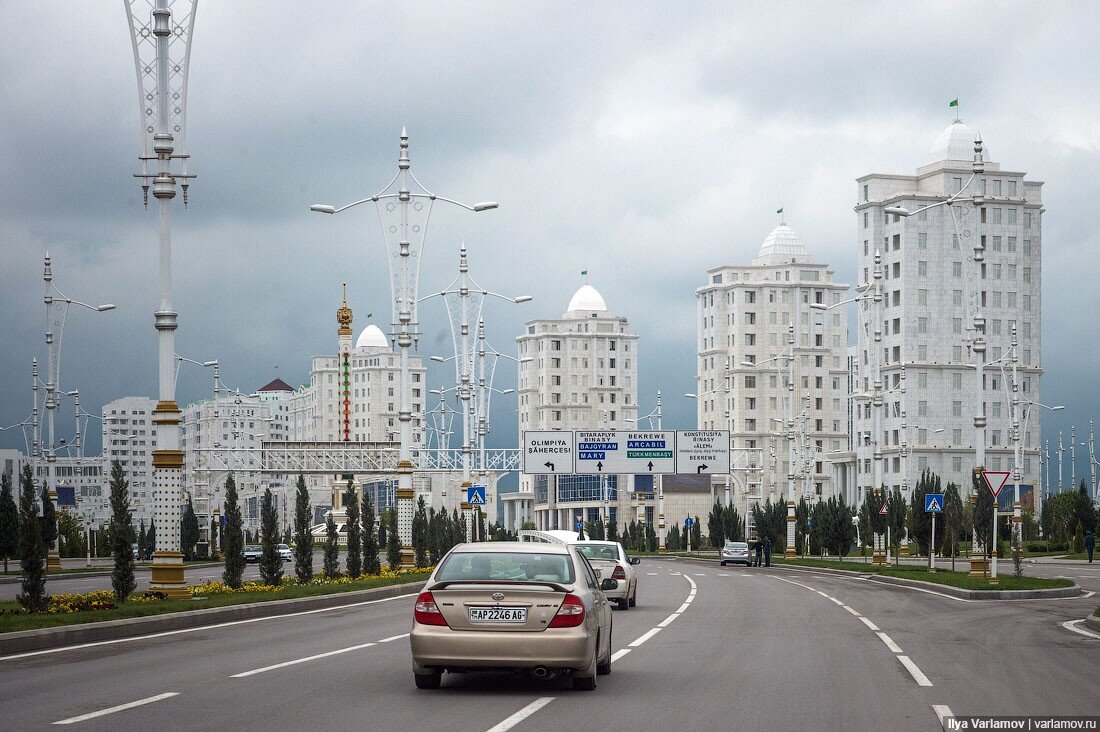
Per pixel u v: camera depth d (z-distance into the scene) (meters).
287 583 39.34
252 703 13.28
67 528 96.06
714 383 177.25
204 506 127.81
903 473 75.81
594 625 14.51
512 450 88.06
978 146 46.00
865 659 18.30
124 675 15.80
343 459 87.81
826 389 174.00
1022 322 130.50
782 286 174.38
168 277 29.05
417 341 64.69
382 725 11.82
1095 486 135.00
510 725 11.88
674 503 162.12
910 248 127.19
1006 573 52.53
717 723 12.12
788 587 43.81
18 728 11.53
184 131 29.34
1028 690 14.73
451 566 14.86
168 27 29.30
